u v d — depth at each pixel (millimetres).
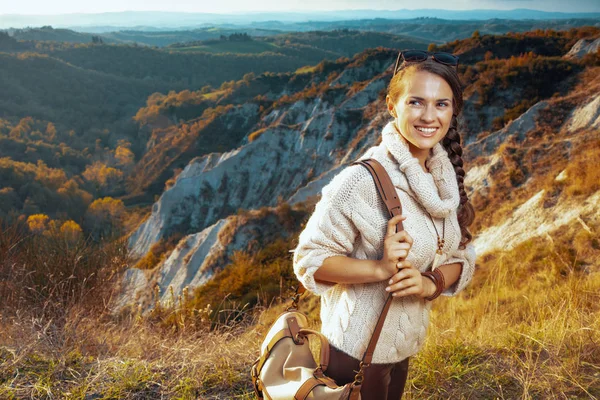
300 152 60125
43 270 4582
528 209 15938
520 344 3074
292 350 1544
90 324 3604
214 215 60562
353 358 1516
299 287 1675
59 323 3734
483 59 77375
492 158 23969
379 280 1420
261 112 112312
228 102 154750
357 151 53500
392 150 1487
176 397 2615
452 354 2996
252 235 29469
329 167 56656
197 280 29906
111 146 174250
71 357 2994
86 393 2639
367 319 1503
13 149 149250
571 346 2885
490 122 47875
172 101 174750
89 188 129250
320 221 1462
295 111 86812
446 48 83500
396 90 1508
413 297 1545
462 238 1685
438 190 1575
